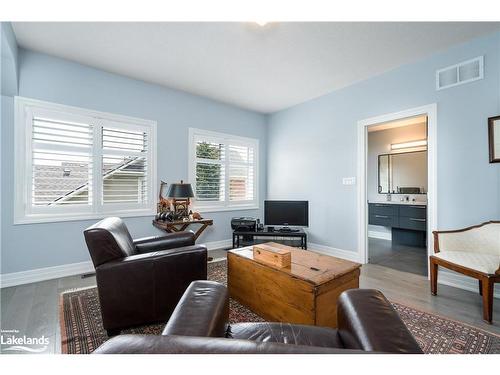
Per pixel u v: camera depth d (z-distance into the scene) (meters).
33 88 2.59
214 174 4.19
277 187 4.66
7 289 2.37
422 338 1.60
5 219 2.46
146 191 3.38
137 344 0.54
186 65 2.91
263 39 2.39
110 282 1.58
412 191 4.75
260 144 4.80
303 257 2.00
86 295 2.22
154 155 3.44
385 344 0.72
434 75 2.65
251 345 0.56
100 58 2.75
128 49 2.57
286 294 1.65
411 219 4.27
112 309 1.58
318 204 3.92
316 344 0.96
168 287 1.73
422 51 2.61
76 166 2.88
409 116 2.85
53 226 2.71
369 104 3.25
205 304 0.96
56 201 2.76
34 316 1.86
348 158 3.50
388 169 5.15
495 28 2.22
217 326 0.90
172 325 0.83
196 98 3.88
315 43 2.46
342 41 2.42
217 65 2.91
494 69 2.29
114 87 3.11
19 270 2.52
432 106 2.65
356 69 3.01
